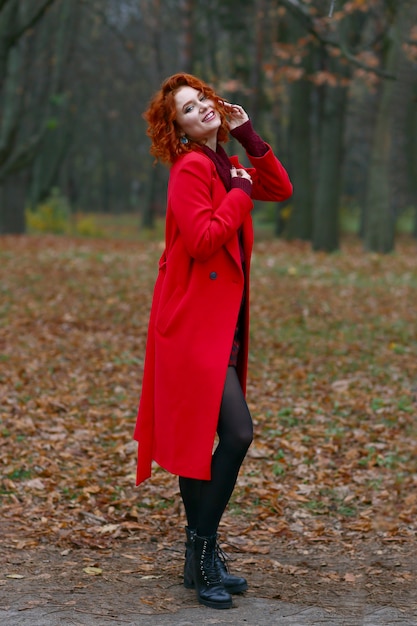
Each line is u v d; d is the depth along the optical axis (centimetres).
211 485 320
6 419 615
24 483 491
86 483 495
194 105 327
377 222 2092
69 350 895
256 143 346
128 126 4353
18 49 2139
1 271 1446
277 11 2333
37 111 2706
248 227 336
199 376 319
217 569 325
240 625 296
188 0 1900
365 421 645
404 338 1006
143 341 959
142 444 340
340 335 1019
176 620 301
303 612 311
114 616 305
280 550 407
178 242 329
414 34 1178
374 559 389
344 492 496
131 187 6675
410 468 534
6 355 846
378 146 2056
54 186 4325
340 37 1980
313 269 1691
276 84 2644
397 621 302
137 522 444
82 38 3128
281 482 513
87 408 675
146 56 3278
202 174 321
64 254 1811
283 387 763
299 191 2627
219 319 323
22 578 351
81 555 389
